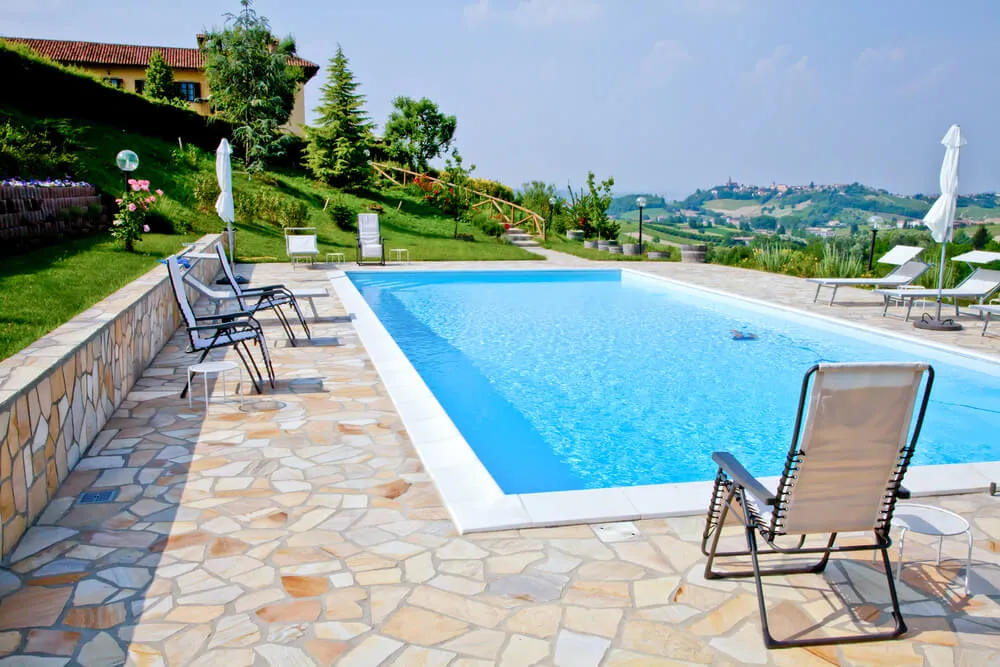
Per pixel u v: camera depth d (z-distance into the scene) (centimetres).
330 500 360
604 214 2381
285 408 515
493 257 1788
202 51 2638
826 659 238
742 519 273
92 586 276
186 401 530
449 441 437
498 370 739
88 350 432
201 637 244
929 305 1107
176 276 535
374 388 571
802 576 293
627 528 332
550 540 319
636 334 931
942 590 284
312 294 786
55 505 349
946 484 388
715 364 770
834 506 262
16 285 709
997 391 673
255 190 2094
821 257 1516
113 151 1934
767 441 540
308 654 235
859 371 240
